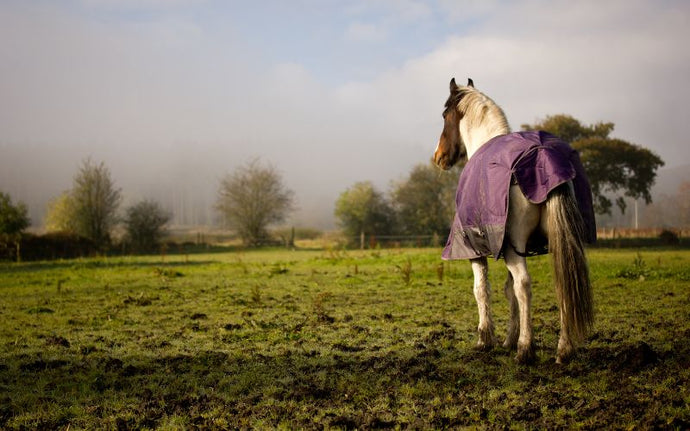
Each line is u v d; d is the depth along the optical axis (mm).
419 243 41406
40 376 5629
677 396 4246
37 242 34656
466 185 5461
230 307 10289
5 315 9844
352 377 5195
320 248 45062
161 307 10484
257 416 4258
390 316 8562
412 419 4078
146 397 4848
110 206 43781
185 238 61094
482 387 4730
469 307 9492
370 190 51094
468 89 6539
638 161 42906
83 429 4141
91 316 9562
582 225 4820
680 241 39312
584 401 4277
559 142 5113
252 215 49469
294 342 6961
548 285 12477
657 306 8758
